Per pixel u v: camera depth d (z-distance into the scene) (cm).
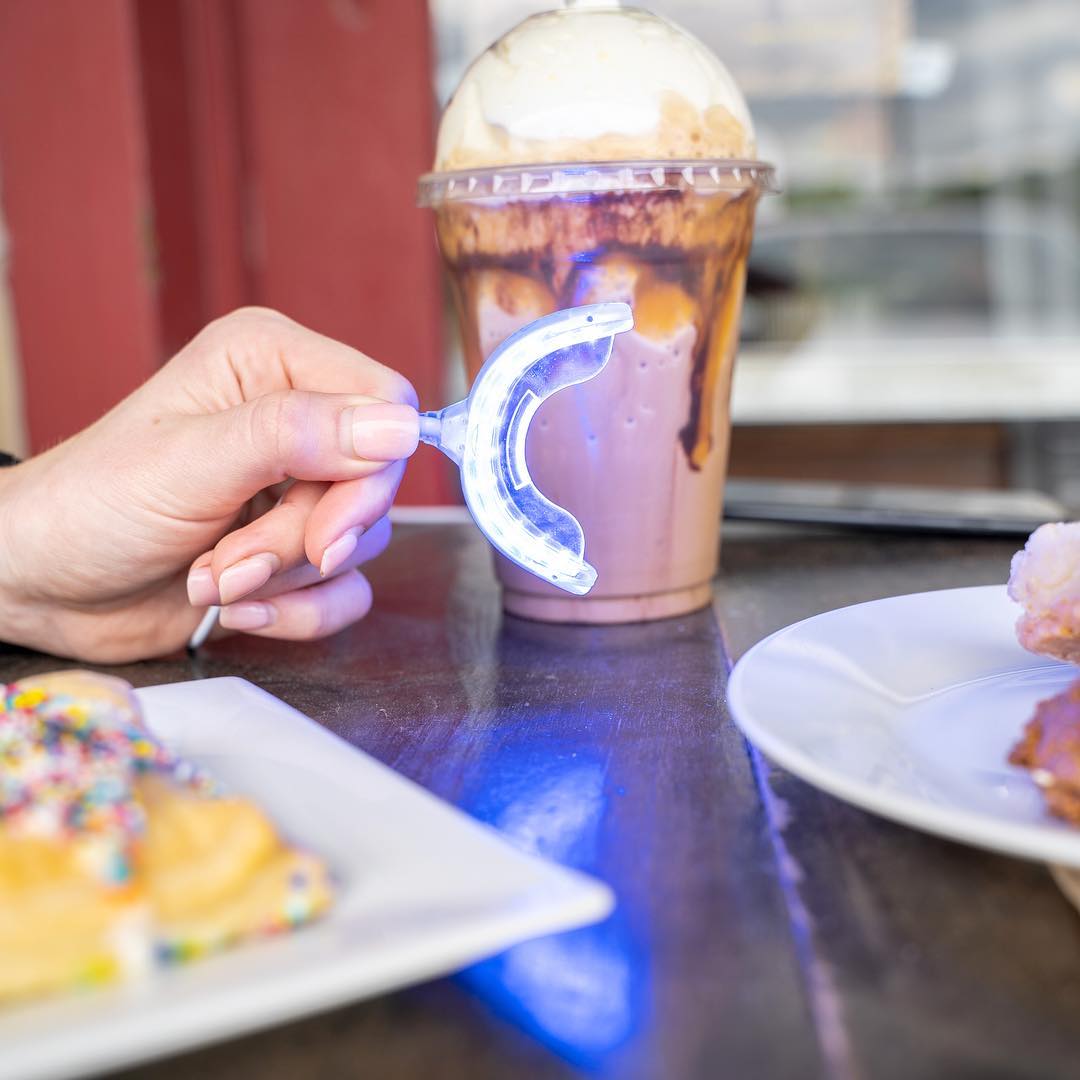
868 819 34
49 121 132
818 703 36
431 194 48
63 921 27
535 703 42
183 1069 27
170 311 136
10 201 135
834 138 184
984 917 31
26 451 142
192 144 138
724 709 41
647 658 46
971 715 38
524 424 42
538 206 46
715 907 32
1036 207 186
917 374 187
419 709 42
